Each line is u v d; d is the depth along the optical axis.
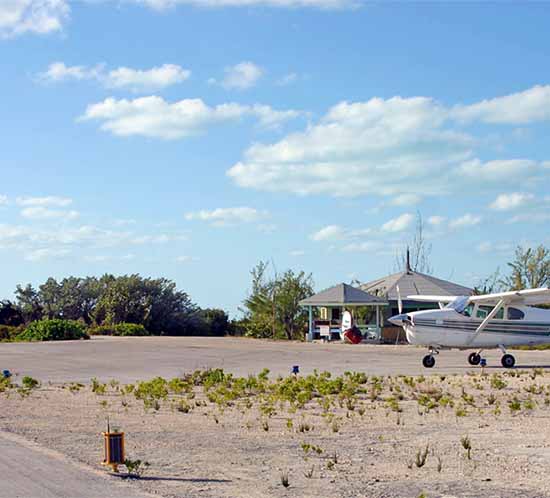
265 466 11.44
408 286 57.41
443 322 29.73
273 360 34.25
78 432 14.29
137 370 29.38
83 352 39.34
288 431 14.69
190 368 30.11
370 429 14.90
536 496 9.58
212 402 19.23
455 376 25.48
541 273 57.78
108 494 9.33
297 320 61.75
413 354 38.47
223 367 30.48
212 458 11.99
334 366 30.69
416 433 14.43
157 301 77.94
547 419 16.09
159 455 12.16
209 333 78.56
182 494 9.50
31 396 20.50
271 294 62.59
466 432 14.51
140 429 14.84
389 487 10.07
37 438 13.50
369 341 52.06
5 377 24.53
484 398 19.47
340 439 13.82
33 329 54.16
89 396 20.58
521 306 30.27
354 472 11.03
